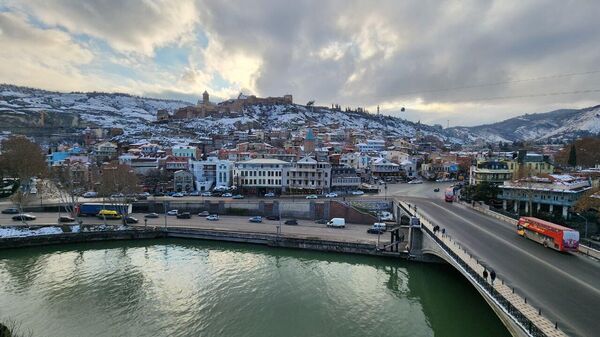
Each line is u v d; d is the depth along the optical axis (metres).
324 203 112.12
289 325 51.59
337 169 147.75
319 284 66.19
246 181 138.75
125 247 87.81
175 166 154.50
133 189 118.38
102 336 48.59
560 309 33.66
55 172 133.75
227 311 55.50
